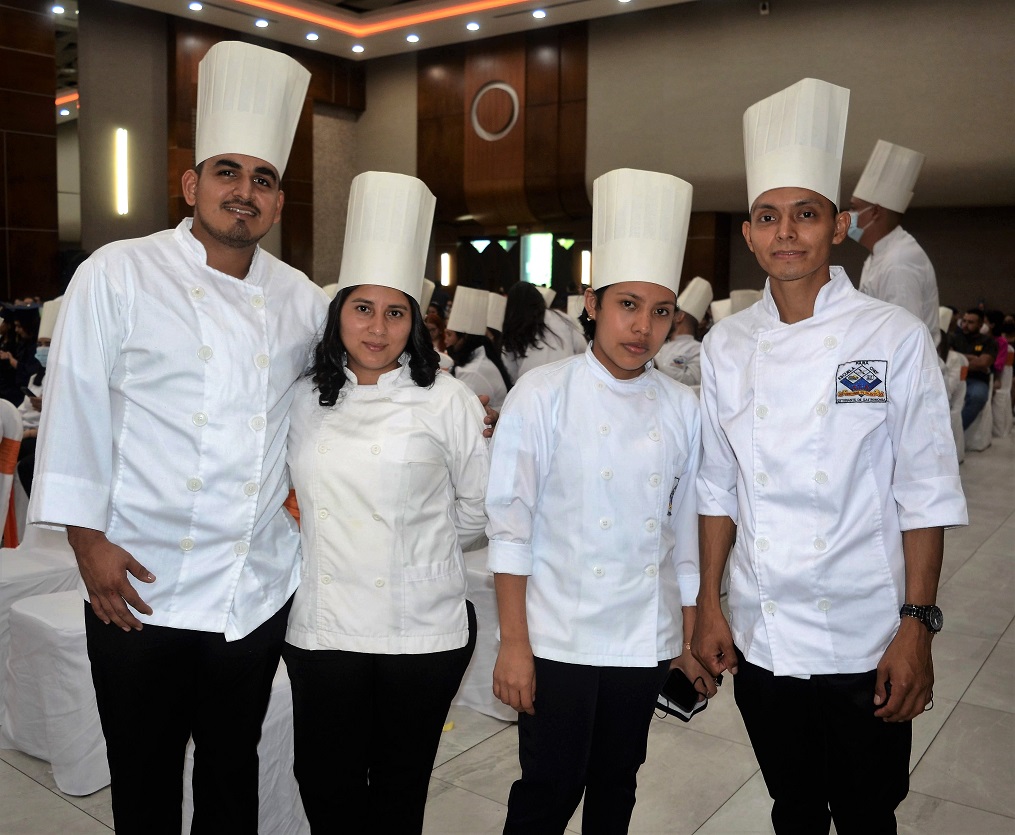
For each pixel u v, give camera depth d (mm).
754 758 2498
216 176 1570
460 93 13531
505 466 1505
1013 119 9844
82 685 2240
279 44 13242
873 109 10539
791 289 1491
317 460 1603
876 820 1502
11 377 5277
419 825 1686
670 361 4691
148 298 1508
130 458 1522
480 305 4090
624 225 1485
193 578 1548
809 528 1441
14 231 10570
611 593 1511
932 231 12844
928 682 1395
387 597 1589
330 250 14500
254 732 1656
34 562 2771
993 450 8359
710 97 11508
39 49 10633
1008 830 2137
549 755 1531
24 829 2100
